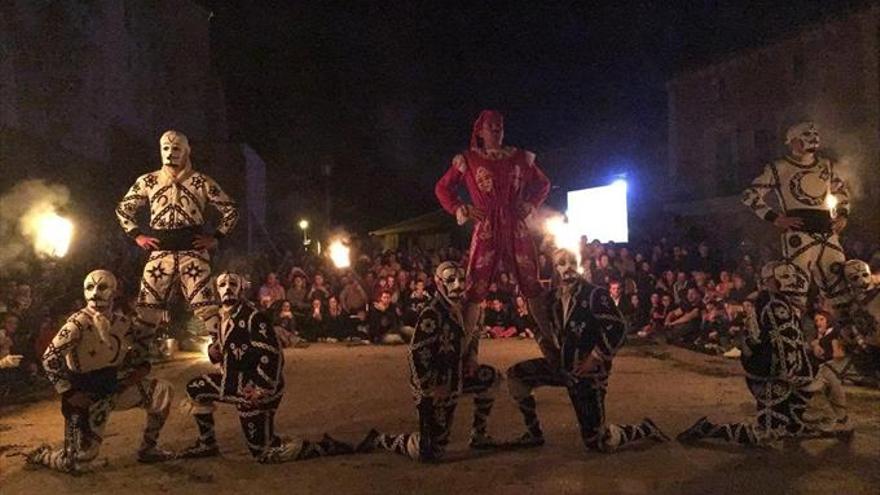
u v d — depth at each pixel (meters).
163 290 7.11
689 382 10.33
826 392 7.07
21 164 15.45
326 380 11.06
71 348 6.39
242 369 6.66
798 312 7.01
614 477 6.10
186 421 8.43
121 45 21.42
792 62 21.52
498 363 12.61
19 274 13.35
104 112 19.91
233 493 5.89
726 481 5.94
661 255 17.61
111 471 6.55
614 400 9.08
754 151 22.94
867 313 8.74
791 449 6.80
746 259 14.84
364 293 16.97
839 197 7.71
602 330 6.71
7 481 6.32
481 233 7.02
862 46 19.34
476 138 7.32
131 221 7.23
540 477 6.14
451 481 6.09
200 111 27.44
